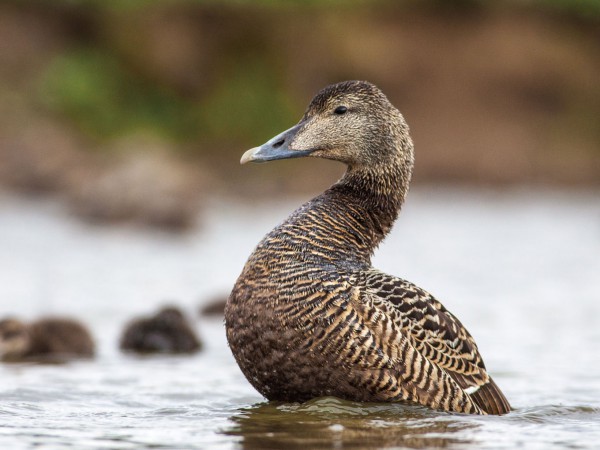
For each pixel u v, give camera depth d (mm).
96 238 20062
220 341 10867
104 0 34188
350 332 6543
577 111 36000
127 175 22422
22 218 22516
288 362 6668
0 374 8695
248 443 6047
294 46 34812
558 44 36938
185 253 18406
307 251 6875
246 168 30312
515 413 7102
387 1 36562
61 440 6148
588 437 6387
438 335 6844
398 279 6898
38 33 33156
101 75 32750
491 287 15016
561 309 13062
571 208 27422
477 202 28531
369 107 7570
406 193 7633
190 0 34750
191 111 33156
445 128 34625
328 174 29391
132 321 10352
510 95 35938
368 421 6484
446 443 6102
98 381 8391
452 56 36000
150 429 6457
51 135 29391
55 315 10773
